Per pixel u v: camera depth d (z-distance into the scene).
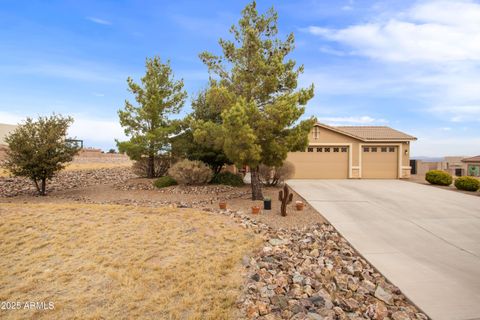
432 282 4.73
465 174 26.31
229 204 10.55
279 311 3.81
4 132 27.69
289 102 9.50
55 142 11.98
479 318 3.68
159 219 7.69
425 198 11.91
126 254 5.54
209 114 14.69
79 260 5.26
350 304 4.06
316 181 18.05
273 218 8.64
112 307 3.86
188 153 15.23
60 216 7.66
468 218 8.82
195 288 4.37
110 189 13.84
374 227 7.90
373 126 23.38
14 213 7.80
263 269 5.07
